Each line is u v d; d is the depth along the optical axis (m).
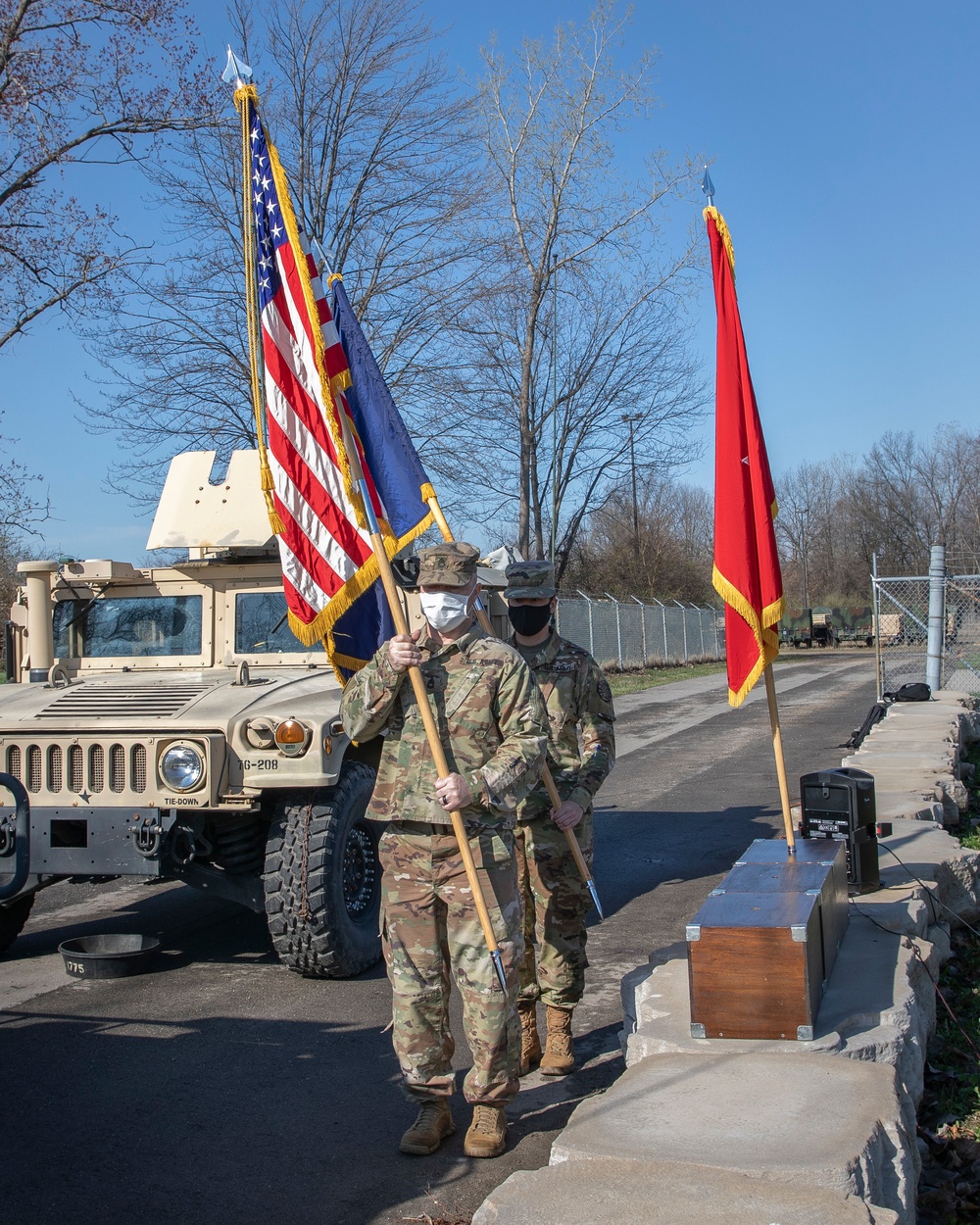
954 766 9.54
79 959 5.55
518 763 3.46
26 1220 3.27
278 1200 3.37
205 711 5.47
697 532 70.94
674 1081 3.07
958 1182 3.32
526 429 26.62
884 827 5.11
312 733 5.26
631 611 32.88
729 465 4.23
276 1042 4.71
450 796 3.31
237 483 6.66
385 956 3.68
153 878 5.60
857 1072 3.08
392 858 3.61
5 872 5.47
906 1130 2.92
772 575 4.25
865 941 4.26
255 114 4.81
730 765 13.07
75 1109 4.05
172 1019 5.01
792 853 4.25
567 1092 4.12
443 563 3.55
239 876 5.63
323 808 5.40
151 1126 3.90
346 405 4.80
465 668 3.59
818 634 50.72
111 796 5.39
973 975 5.07
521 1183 2.57
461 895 3.51
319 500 4.73
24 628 7.11
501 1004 3.53
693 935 3.40
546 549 28.95
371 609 4.86
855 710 18.66
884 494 66.50
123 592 6.89
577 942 4.23
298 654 6.48
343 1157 3.65
